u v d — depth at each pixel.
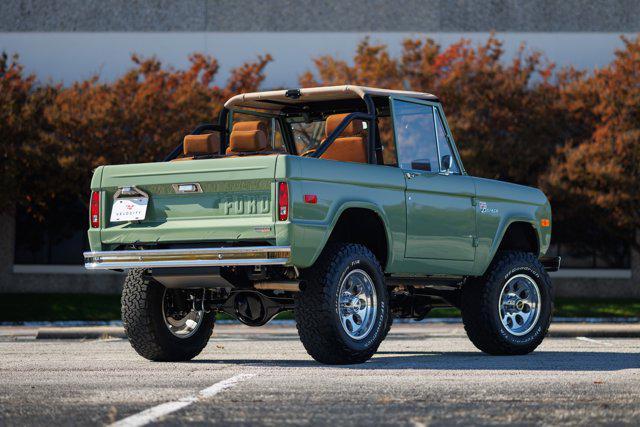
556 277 38.12
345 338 12.15
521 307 14.81
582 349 16.02
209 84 38.12
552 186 32.16
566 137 35.00
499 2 39.06
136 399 9.01
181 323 13.59
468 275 14.13
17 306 32.28
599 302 34.50
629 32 38.75
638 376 10.99
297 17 39.12
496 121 34.28
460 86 34.19
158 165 12.23
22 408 8.44
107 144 32.31
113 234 12.46
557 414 8.16
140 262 12.14
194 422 7.70
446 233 13.62
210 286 12.36
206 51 38.94
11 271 38.31
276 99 13.98
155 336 13.16
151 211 12.32
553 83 36.53
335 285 11.99
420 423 7.68
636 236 37.56
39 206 37.78
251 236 11.59
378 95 13.20
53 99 33.97
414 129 13.55
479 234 14.16
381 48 35.03
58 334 22.52
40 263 38.56
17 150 32.25
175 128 32.56
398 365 12.30
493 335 14.33
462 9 39.12
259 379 10.58
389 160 30.16
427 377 10.78
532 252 15.50
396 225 12.84
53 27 39.12
